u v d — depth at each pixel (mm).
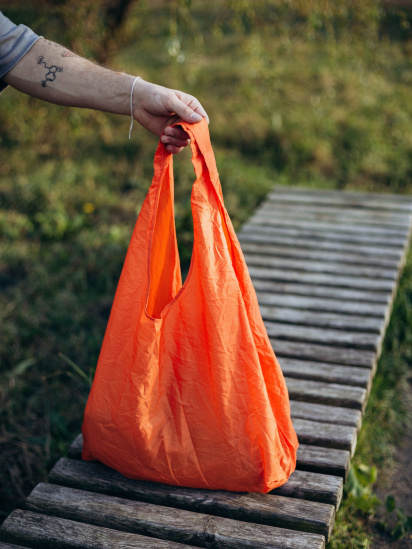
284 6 3434
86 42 3814
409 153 4035
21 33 1444
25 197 3355
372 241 2717
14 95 4438
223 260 1442
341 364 1979
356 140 4121
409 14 4121
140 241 1460
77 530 1487
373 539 1731
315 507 1521
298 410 1783
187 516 1515
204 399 1488
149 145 4016
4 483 1847
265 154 4031
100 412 1510
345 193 3371
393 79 5164
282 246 2732
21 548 1470
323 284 2383
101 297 2615
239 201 3428
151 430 1495
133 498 1573
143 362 1457
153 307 1555
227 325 1447
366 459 1930
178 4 3301
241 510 1520
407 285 2621
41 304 2504
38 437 1980
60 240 3059
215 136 4184
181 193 3451
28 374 2203
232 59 5555
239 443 1487
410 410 2137
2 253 2883
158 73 5047
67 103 1459
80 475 1601
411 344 2371
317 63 5328
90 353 2279
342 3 3365
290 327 2143
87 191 3469
